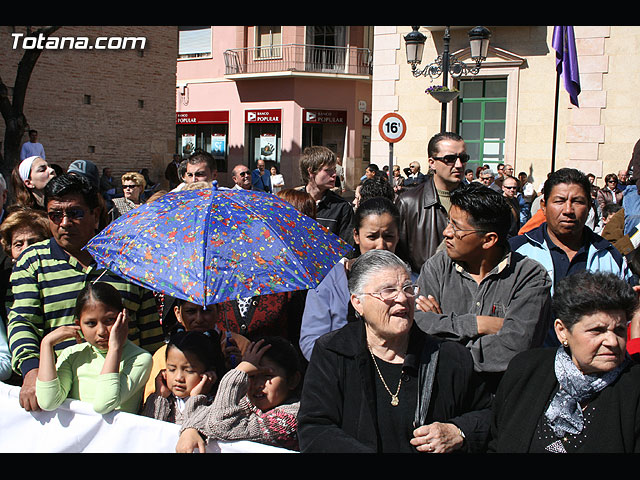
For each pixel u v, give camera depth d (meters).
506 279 3.27
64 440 3.29
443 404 2.82
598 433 2.48
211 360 3.28
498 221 3.24
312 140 30.39
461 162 5.16
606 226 5.83
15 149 14.86
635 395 2.46
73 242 3.76
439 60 13.45
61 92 19.48
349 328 2.96
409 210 5.25
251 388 3.22
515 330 3.05
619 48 18.73
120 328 3.26
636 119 18.72
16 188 6.01
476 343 3.07
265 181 22.19
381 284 2.78
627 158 18.88
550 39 19.61
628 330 3.26
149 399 3.40
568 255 4.11
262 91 30.28
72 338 3.64
